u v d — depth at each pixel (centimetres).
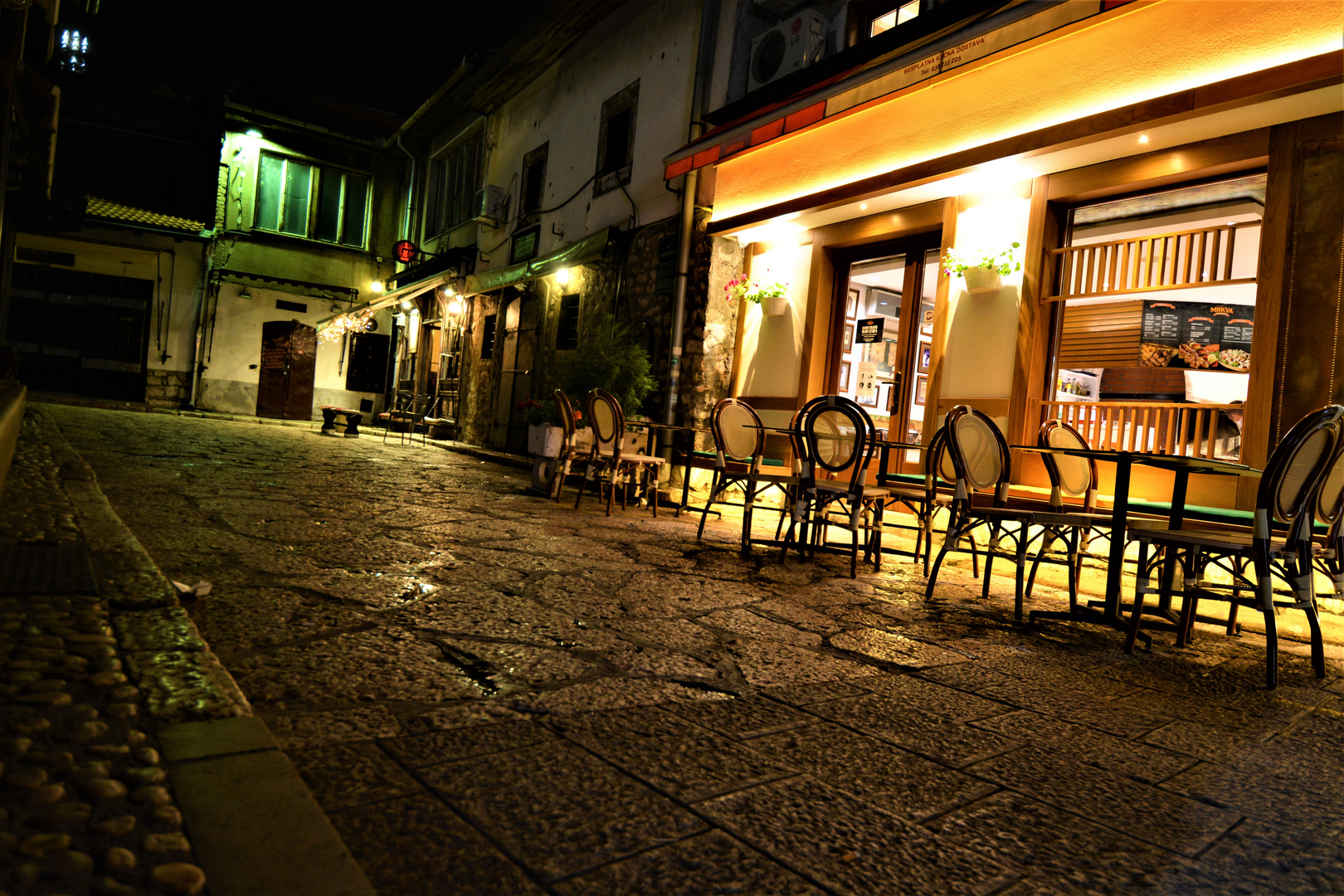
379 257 2023
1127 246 593
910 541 686
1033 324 642
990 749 216
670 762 187
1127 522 410
